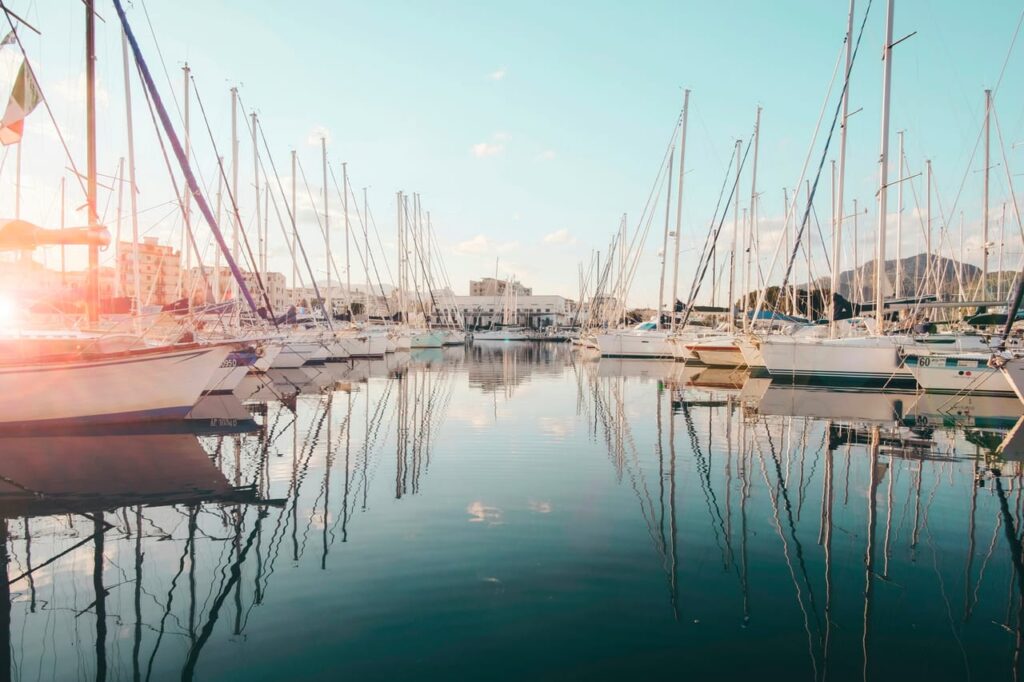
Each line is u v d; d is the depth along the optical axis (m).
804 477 10.46
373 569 6.43
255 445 12.85
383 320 55.62
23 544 7.16
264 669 4.62
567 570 6.43
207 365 15.54
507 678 4.50
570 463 11.40
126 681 4.50
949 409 18.80
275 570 6.40
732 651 4.90
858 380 25.27
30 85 13.42
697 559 6.77
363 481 10.02
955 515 8.47
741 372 33.31
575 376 30.69
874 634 5.19
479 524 7.86
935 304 23.14
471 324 131.12
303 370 33.28
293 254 35.03
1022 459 11.91
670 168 40.97
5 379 13.61
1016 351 18.16
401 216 58.69
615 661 4.73
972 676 4.59
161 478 10.13
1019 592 6.03
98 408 14.62
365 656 4.79
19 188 25.61
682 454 12.23
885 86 22.31
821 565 6.66
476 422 16.19
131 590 5.96
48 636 5.13
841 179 27.69
